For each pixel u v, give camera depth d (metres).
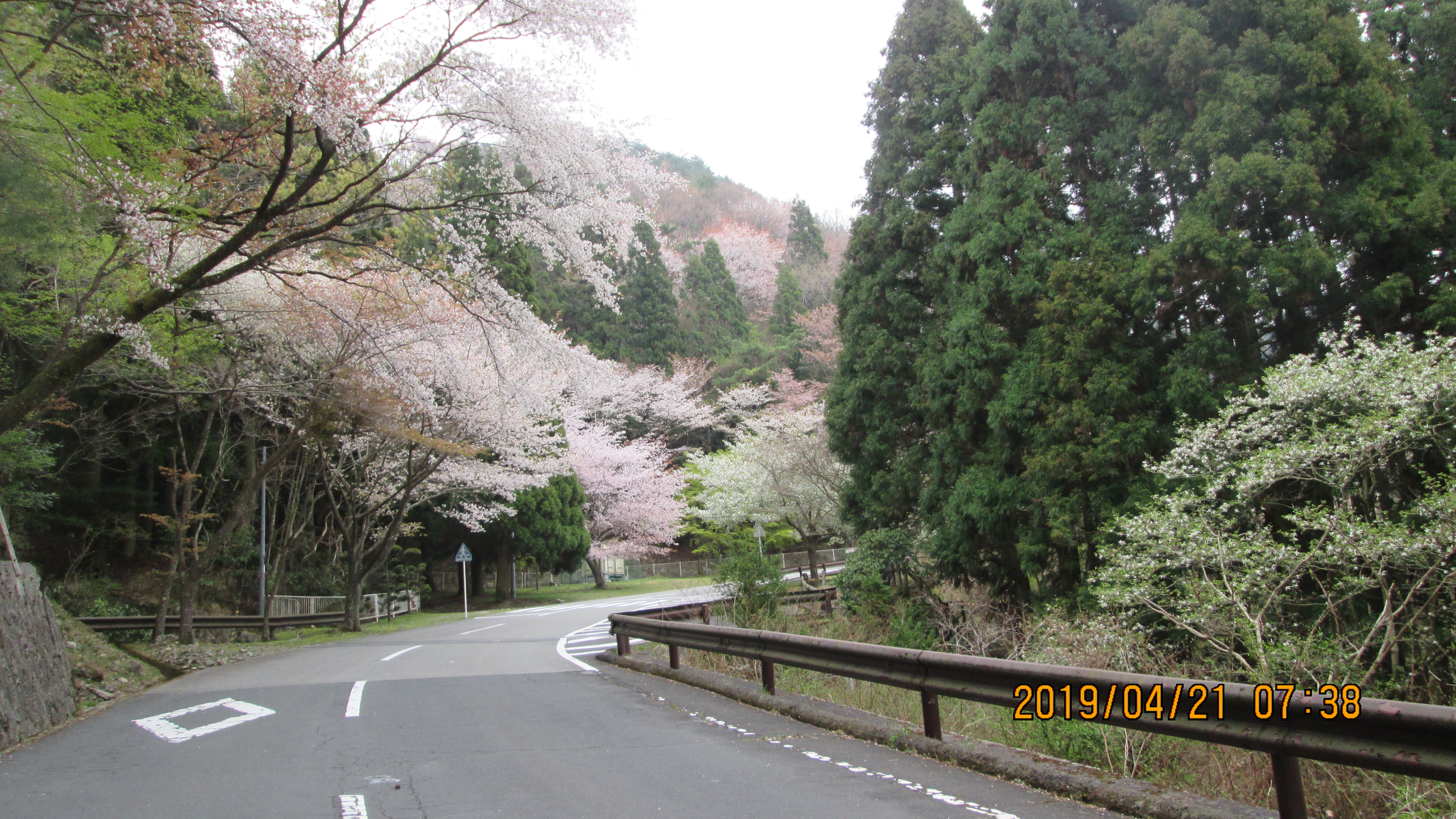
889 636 16.38
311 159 12.87
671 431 55.19
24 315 14.95
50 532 23.80
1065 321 15.60
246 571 28.61
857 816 4.98
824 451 26.81
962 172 19.69
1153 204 16.33
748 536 40.97
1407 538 8.87
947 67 21.09
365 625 28.42
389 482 28.20
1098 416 14.72
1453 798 5.86
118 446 23.61
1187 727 4.74
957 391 18.09
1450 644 9.23
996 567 17.61
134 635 20.67
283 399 22.45
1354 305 13.36
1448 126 14.58
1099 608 12.23
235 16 9.45
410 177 12.96
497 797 5.50
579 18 11.86
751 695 8.98
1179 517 10.56
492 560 41.19
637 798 5.42
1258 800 6.41
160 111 12.42
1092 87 17.53
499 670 12.98
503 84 12.07
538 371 24.64
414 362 20.17
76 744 7.65
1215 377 14.20
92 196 10.34
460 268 14.02
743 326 64.62
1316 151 13.52
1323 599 10.09
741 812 5.09
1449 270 13.27
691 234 92.38
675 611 15.80
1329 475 10.27
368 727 8.09
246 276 18.14
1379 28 15.30
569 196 13.65
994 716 9.27
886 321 21.28
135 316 10.41
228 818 5.16
